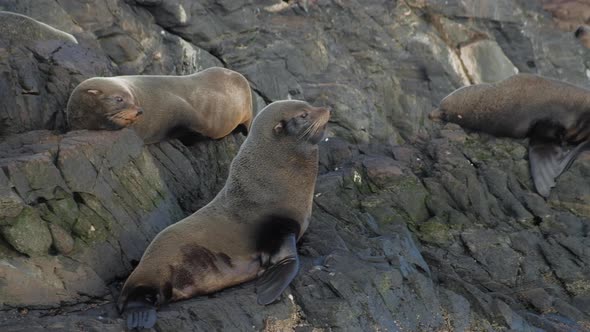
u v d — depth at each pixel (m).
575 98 31.42
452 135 31.36
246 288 20.81
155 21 32.78
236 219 21.41
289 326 20.02
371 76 35.81
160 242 20.50
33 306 19.14
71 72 26.59
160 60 32.44
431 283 22.23
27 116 24.94
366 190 28.00
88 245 20.78
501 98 32.22
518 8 41.44
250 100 31.25
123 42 31.33
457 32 38.62
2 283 18.88
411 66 36.69
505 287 24.62
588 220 27.67
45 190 20.56
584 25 42.47
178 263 20.22
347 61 35.59
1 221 19.34
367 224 25.73
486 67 38.94
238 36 34.00
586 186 28.69
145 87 27.16
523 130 31.91
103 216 21.48
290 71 34.19
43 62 26.62
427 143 31.42
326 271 21.33
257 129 22.42
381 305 20.97
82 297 19.95
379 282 21.28
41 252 19.78
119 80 26.38
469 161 29.84
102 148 22.27
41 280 19.44
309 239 23.42
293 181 22.12
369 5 37.03
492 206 28.09
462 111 33.00
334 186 26.88
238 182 21.95
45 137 22.89
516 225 27.48
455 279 23.42
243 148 22.42
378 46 36.44
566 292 24.70
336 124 33.41
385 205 27.00
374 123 34.06
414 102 35.91
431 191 28.03
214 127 29.33
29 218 19.73
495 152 30.36
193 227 20.97
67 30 30.45
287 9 35.47
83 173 21.52
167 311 19.25
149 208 22.84
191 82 29.00
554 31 42.56
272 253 21.05
